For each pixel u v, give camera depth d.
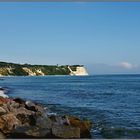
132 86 72.88
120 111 25.88
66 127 13.05
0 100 21.69
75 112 24.55
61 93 50.41
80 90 58.94
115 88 65.06
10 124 13.70
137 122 19.39
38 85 82.50
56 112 24.39
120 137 14.69
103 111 25.56
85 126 14.85
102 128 16.83
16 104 21.02
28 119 15.37
